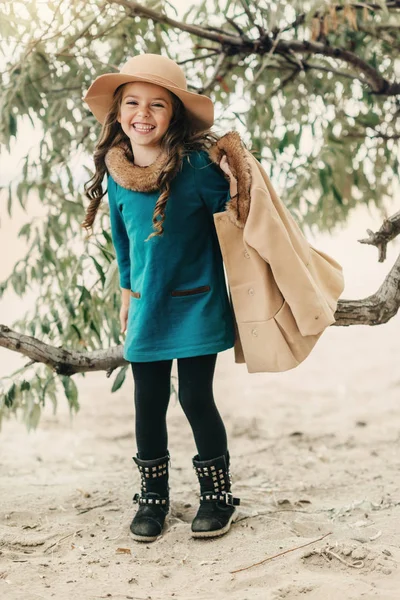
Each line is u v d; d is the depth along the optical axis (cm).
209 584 206
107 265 348
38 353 290
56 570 218
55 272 363
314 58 438
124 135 251
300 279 232
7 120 355
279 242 231
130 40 377
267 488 312
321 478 329
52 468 373
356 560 217
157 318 240
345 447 392
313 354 701
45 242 363
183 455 393
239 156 235
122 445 429
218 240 243
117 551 234
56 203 370
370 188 491
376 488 304
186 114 247
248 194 232
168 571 217
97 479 342
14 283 363
